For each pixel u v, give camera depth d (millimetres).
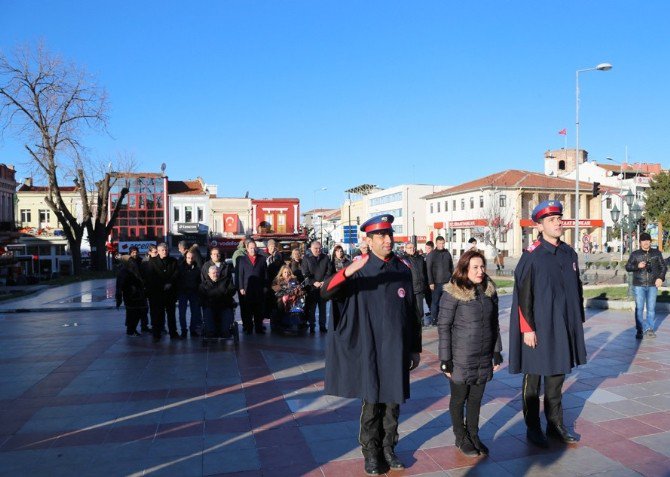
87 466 4137
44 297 19859
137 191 53000
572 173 71188
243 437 4711
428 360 7766
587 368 6953
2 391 6395
